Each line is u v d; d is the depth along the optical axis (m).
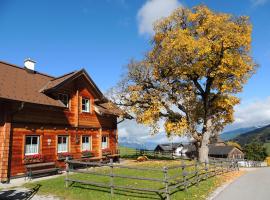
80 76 26.94
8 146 18.84
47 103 21.61
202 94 30.42
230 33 25.91
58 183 16.05
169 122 29.22
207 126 29.80
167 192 12.41
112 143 31.72
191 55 26.62
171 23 29.80
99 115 29.67
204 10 27.86
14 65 23.97
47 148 22.41
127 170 22.14
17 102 19.31
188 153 84.62
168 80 29.98
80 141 26.34
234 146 82.75
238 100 29.81
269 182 19.78
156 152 45.41
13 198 13.52
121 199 12.73
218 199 13.46
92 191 14.18
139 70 30.98
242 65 27.06
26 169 19.64
